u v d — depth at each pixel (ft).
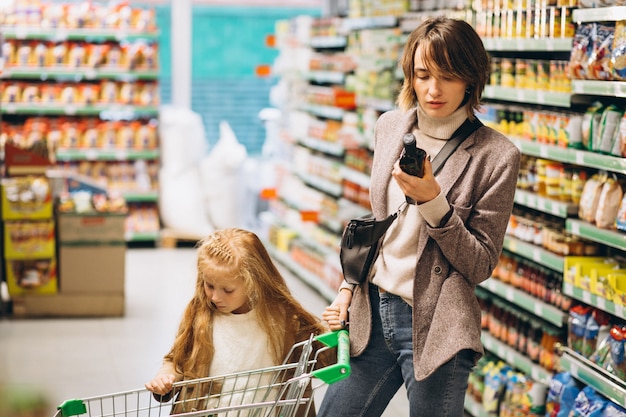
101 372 18.63
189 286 26.16
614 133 12.60
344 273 9.52
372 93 22.24
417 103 9.51
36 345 20.45
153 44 31.71
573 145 13.43
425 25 8.84
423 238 8.87
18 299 22.57
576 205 13.64
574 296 13.24
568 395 13.23
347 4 31.27
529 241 14.98
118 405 16.47
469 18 16.61
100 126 31.65
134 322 22.52
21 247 22.39
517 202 15.19
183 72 36.47
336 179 25.13
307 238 27.14
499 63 15.93
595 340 12.88
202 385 9.57
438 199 8.44
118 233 22.75
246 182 35.37
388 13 22.15
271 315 9.65
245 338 9.62
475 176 8.87
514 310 15.57
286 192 30.14
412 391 9.03
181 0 35.94
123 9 31.65
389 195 9.32
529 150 14.58
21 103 31.04
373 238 9.18
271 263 9.78
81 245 22.63
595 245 13.91
